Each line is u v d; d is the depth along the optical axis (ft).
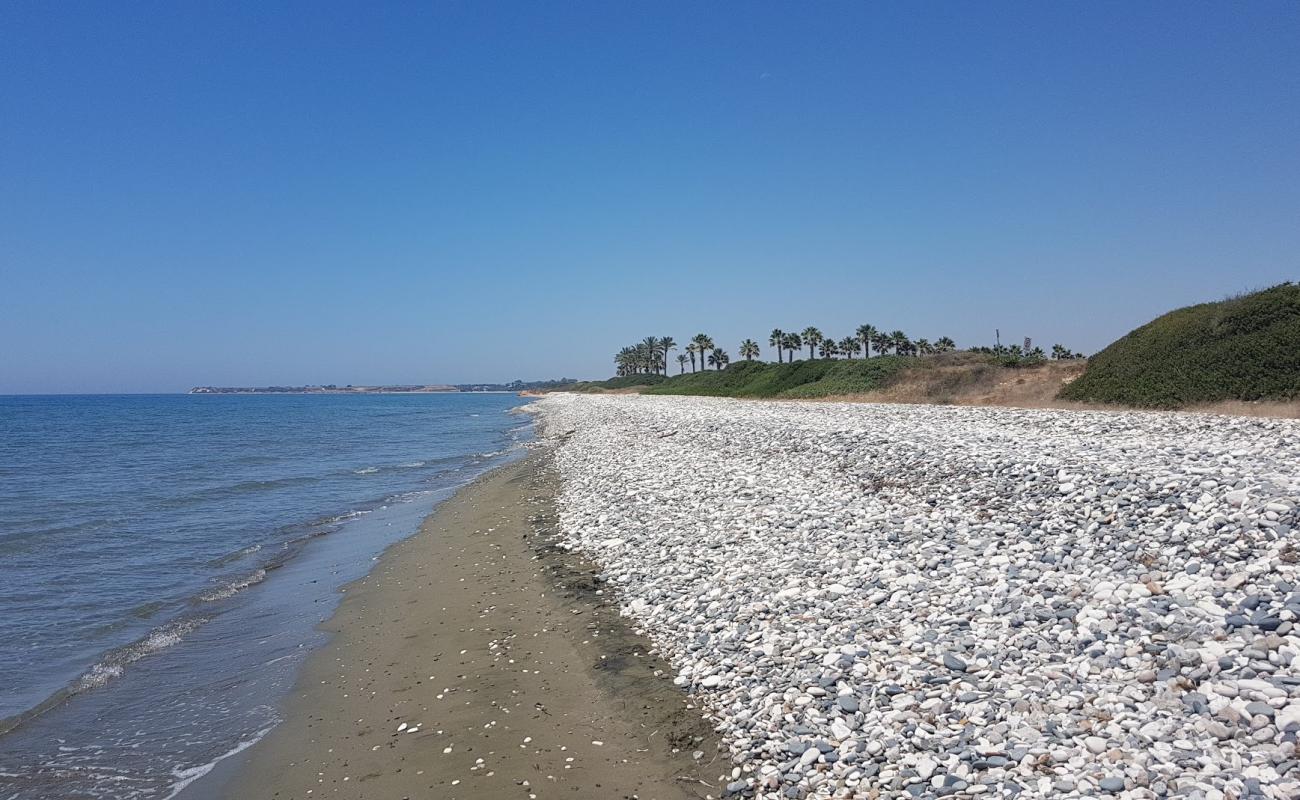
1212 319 103.09
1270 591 25.11
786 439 78.23
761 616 33.04
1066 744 19.92
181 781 25.58
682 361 470.80
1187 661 22.53
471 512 73.77
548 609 40.24
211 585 50.52
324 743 27.71
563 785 23.22
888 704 23.80
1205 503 34.04
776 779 21.62
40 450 158.92
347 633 39.93
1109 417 77.51
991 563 33.45
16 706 31.94
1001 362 166.71
